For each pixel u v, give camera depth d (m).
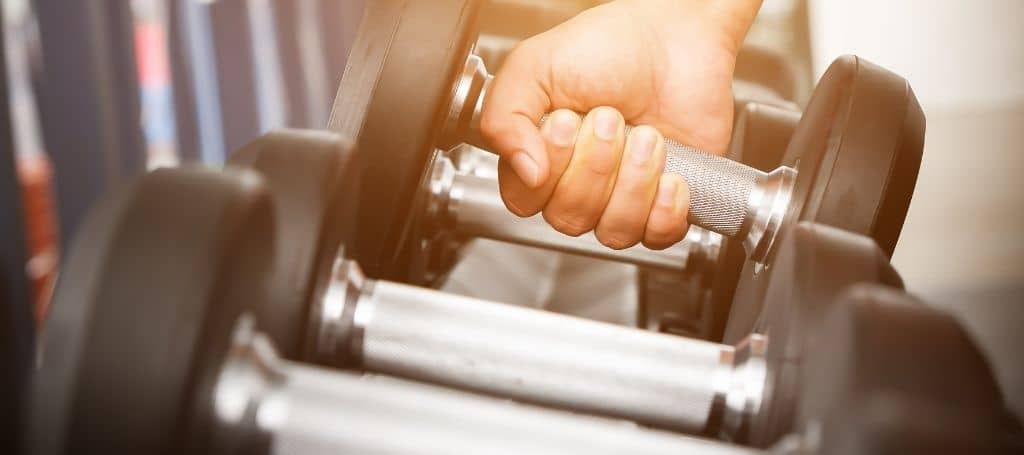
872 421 0.46
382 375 0.64
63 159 1.00
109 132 1.02
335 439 0.54
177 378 0.50
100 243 0.52
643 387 0.62
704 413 0.62
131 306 0.51
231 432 0.53
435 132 0.75
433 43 0.72
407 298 0.64
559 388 0.62
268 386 0.54
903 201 0.71
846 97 0.71
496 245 1.13
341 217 0.63
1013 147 2.15
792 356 0.58
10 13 0.98
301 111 1.71
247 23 1.44
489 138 0.77
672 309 1.07
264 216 0.54
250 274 0.54
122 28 1.08
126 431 0.50
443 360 0.63
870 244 0.61
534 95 0.80
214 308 0.52
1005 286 1.76
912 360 0.49
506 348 0.63
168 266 0.52
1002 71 2.19
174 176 0.54
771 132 0.93
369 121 0.73
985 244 1.92
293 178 0.61
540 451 0.53
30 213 1.06
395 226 0.74
